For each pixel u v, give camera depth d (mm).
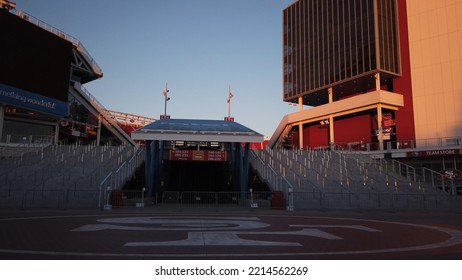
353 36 54250
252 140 27703
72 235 11773
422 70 48156
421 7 49312
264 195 26281
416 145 47000
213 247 9945
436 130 45469
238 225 15203
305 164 36562
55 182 26969
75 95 54844
